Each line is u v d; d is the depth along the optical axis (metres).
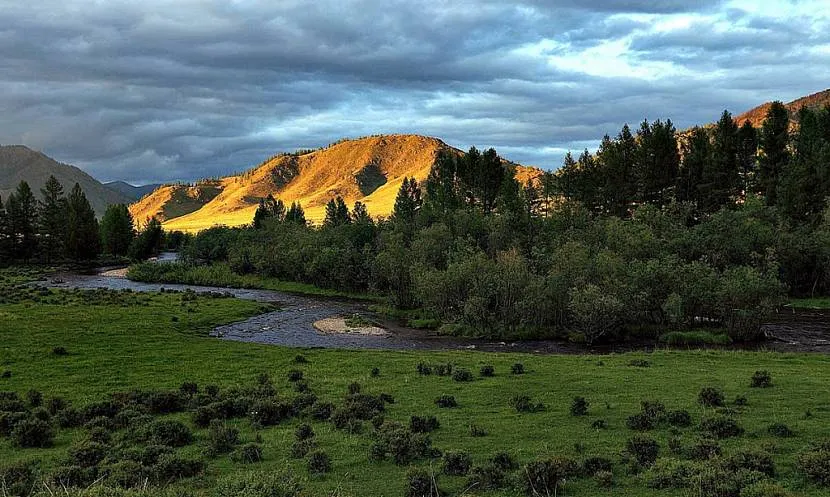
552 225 137.50
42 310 88.50
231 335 78.75
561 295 83.94
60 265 192.12
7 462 27.92
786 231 114.75
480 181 176.00
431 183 192.62
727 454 24.78
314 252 142.25
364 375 48.56
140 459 27.05
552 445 27.89
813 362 51.59
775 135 148.62
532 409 35.34
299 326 88.12
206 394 41.88
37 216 199.38
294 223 188.12
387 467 25.77
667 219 124.69
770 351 61.78
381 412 35.72
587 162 165.75
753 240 109.56
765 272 94.38
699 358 54.66
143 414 35.72
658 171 152.50
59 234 199.12
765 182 145.38
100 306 95.62
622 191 154.12
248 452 27.56
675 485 21.78
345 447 28.78
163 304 101.44
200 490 22.52
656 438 28.36
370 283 126.88
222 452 28.95
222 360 55.59
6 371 48.59
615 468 24.28
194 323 85.25
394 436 27.67
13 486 22.83
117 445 29.59
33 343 61.53
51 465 27.34
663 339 76.00
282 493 20.70
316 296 128.00
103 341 63.91
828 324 83.81
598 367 50.16
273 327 86.62
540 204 176.12
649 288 80.56
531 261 101.38
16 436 31.28
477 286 86.62
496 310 87.19
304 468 25.88
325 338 79.06
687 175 155.50
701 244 108.62
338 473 25.09
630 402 36.38
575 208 145.50
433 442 29.16
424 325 90.81
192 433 33.19
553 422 32.25
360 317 94.44
